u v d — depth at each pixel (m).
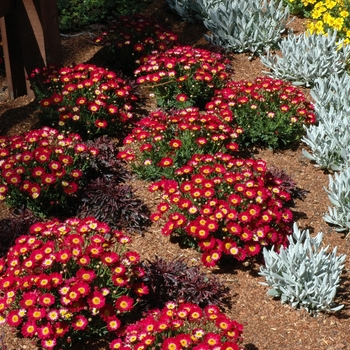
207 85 3.68
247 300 2.93
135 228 3.15
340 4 4.11
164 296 2.88
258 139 3.55
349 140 3.42
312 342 2.81
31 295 2.67
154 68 3.66
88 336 2.75
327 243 3.14
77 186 3.13
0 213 3.18
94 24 4.26
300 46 3.92
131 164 3.34
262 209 3.06
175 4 4.27
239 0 4.20
